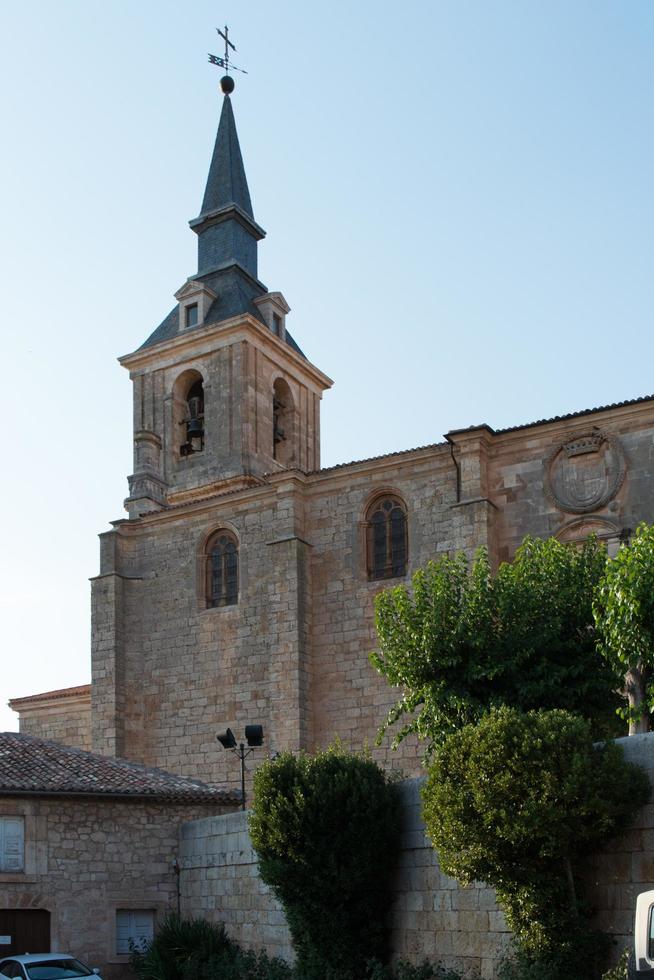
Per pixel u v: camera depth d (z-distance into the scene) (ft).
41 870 90.38
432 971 68.85
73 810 92.89
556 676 87.04
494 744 62.03
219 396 170.91
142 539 147.74
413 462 129.18
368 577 130.72
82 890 91.45
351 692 127.75
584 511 119.14
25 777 93.35
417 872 72.28
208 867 91.71
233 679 136.36
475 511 122.42
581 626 91.15
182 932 86.58
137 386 178.60
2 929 88.63
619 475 118.21
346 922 72.79
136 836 94.63
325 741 127.75
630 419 119.14
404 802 74.23
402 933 72.33
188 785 101.55
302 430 180.86
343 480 133.90
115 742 139.33
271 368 176.35
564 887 61.57
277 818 74.02
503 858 61.21
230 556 141.69
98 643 144.15
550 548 96.17
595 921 62.08
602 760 61.77
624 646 79.71
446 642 89.61
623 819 61.31
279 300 183.32
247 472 165.27
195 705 138.31
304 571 132.46
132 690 142.92
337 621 130.52
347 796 73.82
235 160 197.16
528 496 122.72
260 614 136.46
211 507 142.72
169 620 142.92
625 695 92.58
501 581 93.66
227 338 171.94
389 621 96.22
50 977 77.15
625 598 79.51
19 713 176.96
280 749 127.34
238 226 191.21
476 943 67.41
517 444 124.57
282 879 74.02
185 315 180.75
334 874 72.18
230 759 134.00
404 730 94.38
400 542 130.00
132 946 92.38
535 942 61.87
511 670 87.81
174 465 172.24
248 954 82.69
